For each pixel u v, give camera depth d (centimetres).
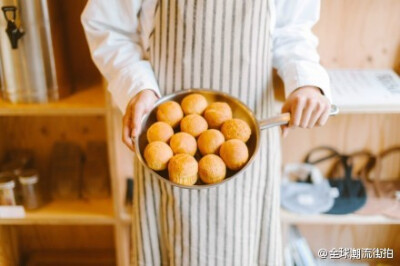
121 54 106
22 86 129
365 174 160
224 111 95
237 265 115
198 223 110
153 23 104
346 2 136
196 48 99
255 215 114
